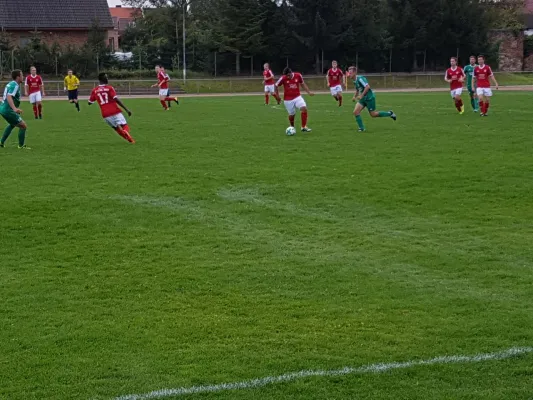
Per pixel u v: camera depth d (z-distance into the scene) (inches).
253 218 402.3
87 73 2262.6
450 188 473.4
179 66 2397.9
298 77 780.0
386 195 455.5
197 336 240.1
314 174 526.6
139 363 219.6
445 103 1295.5
